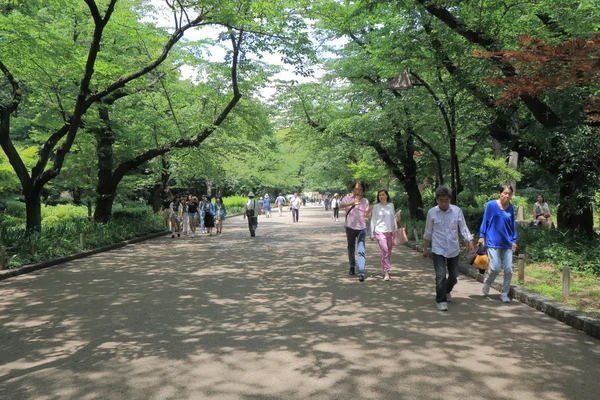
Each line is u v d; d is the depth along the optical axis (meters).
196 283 8.30
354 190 8.87
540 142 11.01
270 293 7.36
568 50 6.86
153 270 9.91
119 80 14.16
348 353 4.44
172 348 4.63
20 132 29.27
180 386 3.68
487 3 9.80
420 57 11.73
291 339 4.90
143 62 16.80
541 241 10.17
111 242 14.95
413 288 7.71
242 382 3.75
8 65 13.83
